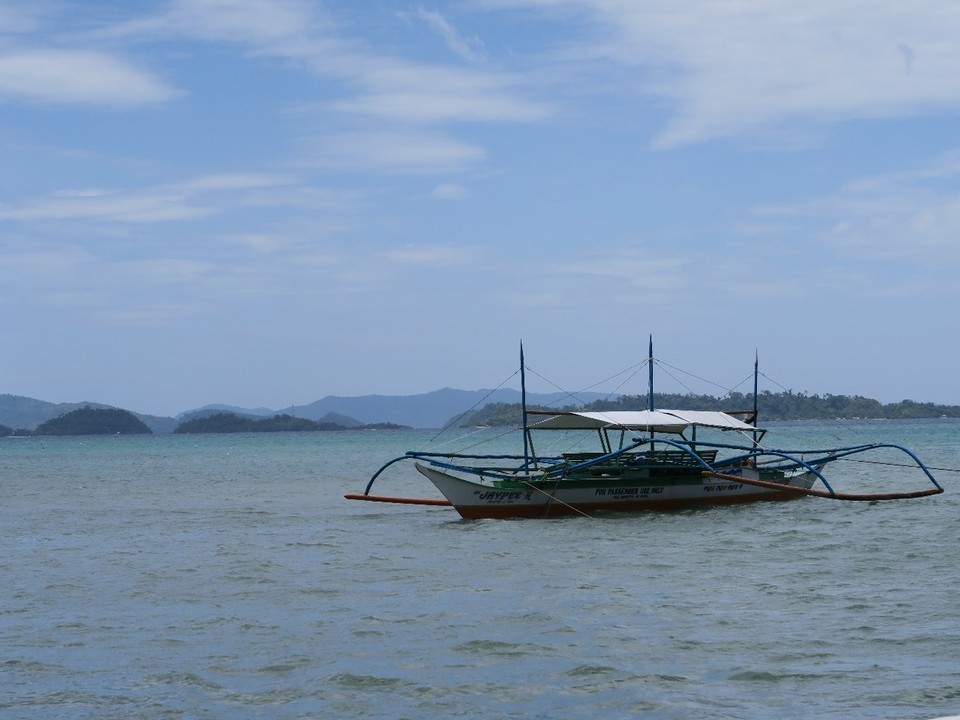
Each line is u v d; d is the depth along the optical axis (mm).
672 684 16922
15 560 32625
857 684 16641
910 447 117000
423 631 20781
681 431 44031
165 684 17422
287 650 19453
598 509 40531
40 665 18672
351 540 36250
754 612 21969
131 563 31438
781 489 44625
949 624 20359
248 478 80000
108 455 151500
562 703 16125
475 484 39969
